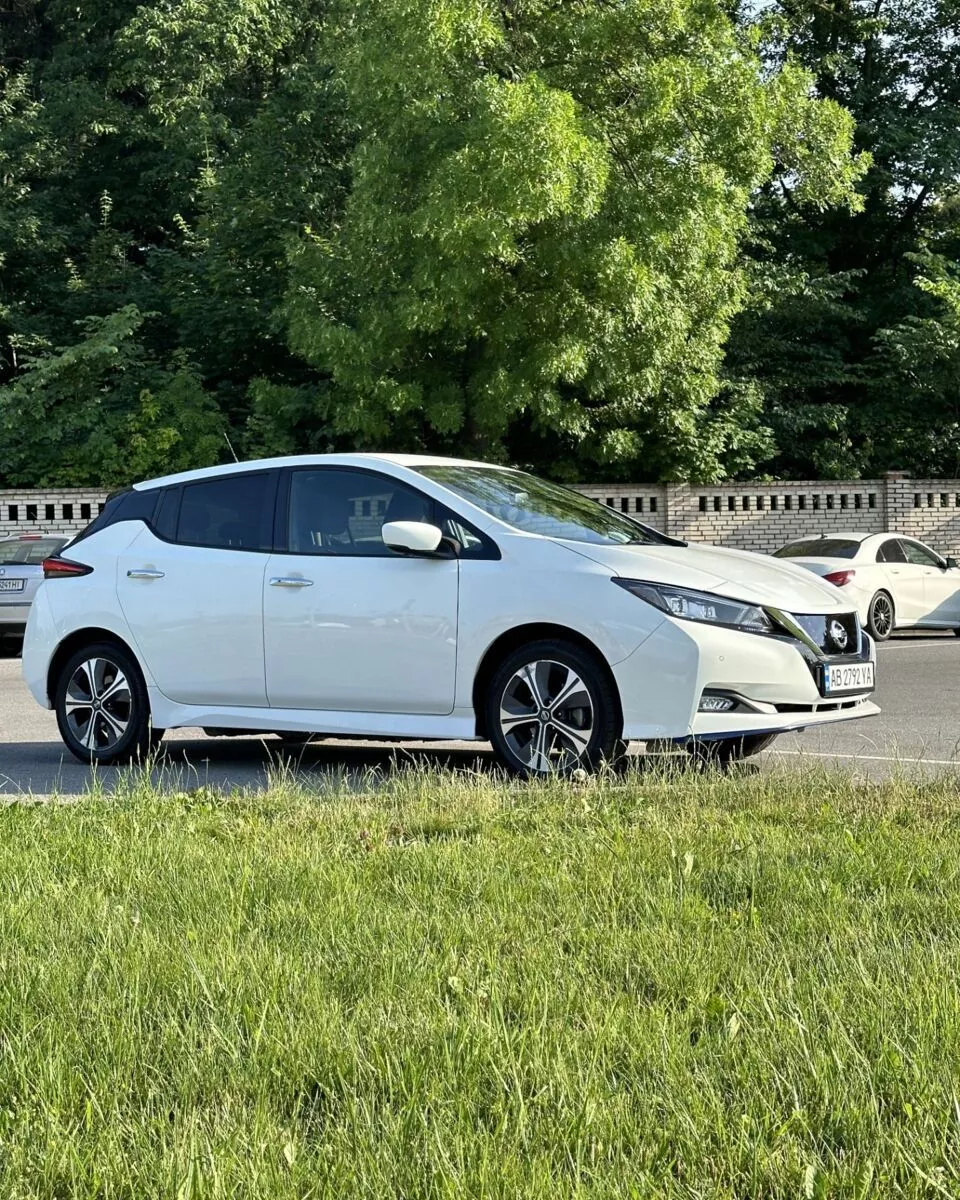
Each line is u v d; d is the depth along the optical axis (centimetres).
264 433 2347
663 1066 299
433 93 1939
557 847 529
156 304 2722
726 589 741
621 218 2011
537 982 357
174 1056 317
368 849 538
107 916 436
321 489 838
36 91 3198
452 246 1891
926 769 765
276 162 2556
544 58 2045
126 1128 278
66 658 920
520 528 791
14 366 2631
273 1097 296
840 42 3056
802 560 1883
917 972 357
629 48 2014
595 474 2478
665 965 372
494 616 761
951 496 2505
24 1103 293
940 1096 281
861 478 2806
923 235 3062
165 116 2902
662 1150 263
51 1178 259
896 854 500
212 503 874
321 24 2958
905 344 2684
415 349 2139
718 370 2683
